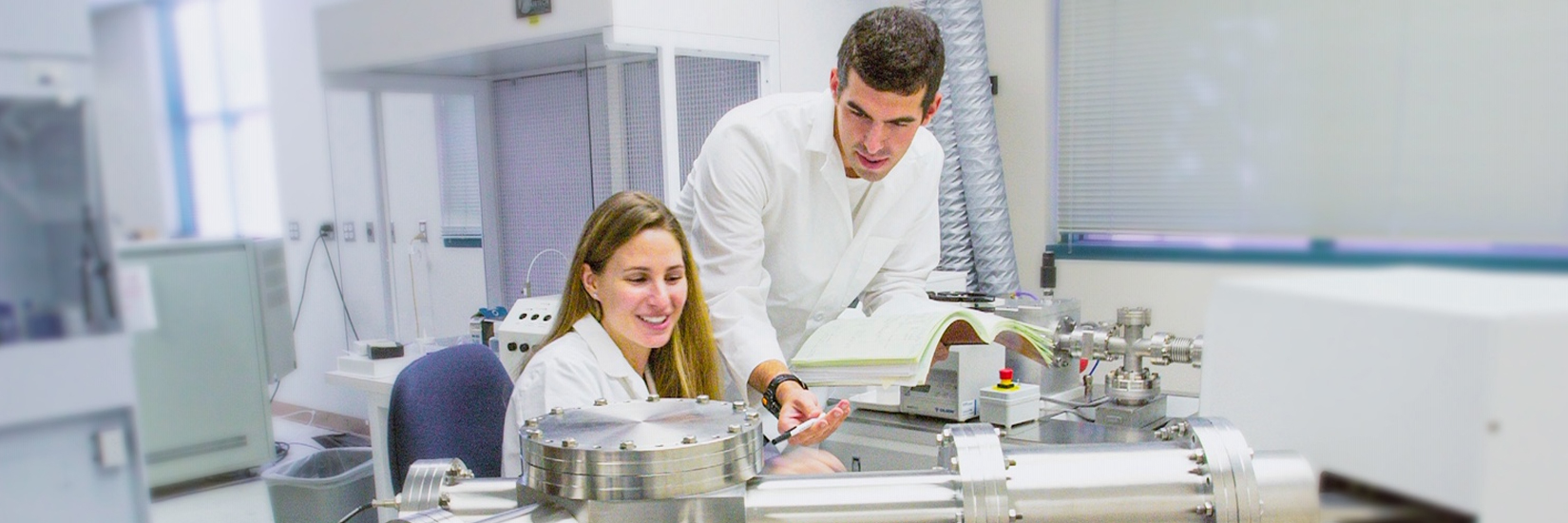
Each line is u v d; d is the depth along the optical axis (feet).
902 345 3.62
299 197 6.69
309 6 6.35
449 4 6.36
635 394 4.00
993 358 5.32
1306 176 5.02
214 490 5.29
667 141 6.13
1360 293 1.25
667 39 6.02
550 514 1.98
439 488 2.20
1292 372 1.34
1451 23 5.61
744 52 6.63
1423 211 4.69
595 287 4.00
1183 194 7.44
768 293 5.07
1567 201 4.75
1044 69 9.20
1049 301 5.43
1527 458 1.11
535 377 3.81
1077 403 5.38
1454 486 1.13
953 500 1.98
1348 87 5.42
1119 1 8.27
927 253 5.50
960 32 8.76
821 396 5.28
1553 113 5.31
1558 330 1.10
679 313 3.93
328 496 6.27
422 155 7.51
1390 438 1.21
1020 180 9.55
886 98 3.76
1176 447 2.01
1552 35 5.52
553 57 6.62
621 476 1.90
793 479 2.05
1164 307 8.13
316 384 7.14
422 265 7.55
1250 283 1.44
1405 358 1.18
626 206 3.87
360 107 6.93
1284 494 1.39
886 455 5.00
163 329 4.88
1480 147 5.10
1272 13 5.71
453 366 4.45
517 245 7.70
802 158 4.74
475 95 7.56
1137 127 8.13
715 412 2.17
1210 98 6.30
